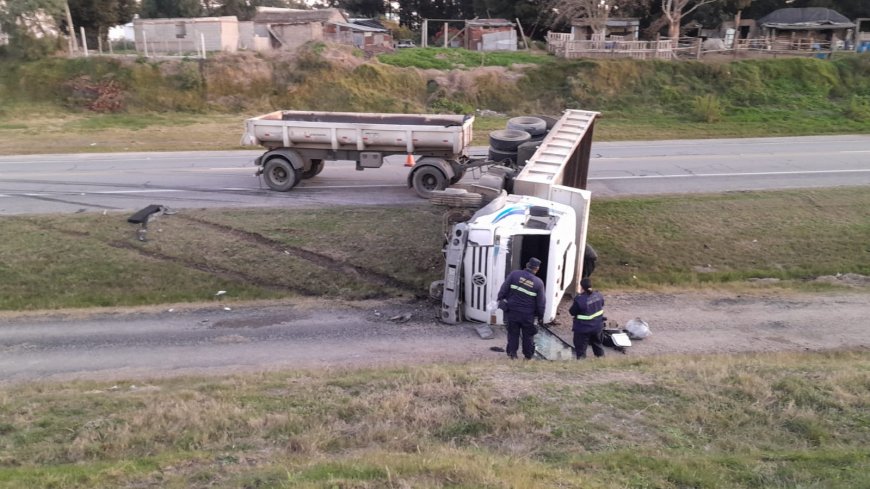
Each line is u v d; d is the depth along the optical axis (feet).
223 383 27.55
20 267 44.42
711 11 157.99
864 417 21.68
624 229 51.62
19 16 112.78
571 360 31.04
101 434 21.57
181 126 98.89
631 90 119.24
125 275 44.11
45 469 18.86
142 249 46.60
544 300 31.91
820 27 152.35
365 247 47.19
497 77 119.75
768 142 87.81
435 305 41.16
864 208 55.36
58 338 36.88
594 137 92.89
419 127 54.39
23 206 53.83
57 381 30.83
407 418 22.06
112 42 144.56
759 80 120.67
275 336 37.06
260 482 17.04
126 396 25.81
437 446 19.93
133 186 60.18
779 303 41.22
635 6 146.61
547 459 19.03
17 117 102.58
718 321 38.60
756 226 52.39
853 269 46.68
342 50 121.90
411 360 33.45
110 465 19.02
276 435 21.21
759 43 138.21
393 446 20.15
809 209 55.26
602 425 21.16
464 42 158.10
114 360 34.19
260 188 59.52
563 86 119.85
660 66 122.42
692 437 20.53
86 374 32.50
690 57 129.08
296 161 56.95
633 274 46.14
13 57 113.50
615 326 37.32
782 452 19.22
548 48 141.90
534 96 118.73
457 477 16.87
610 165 71.56
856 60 124.77
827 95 119.34
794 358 31.50
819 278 45.83
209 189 59.21
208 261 45.68
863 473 17.31
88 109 107.76
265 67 116.78
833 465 17.93
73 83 109.81
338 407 23.15
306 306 41.27
